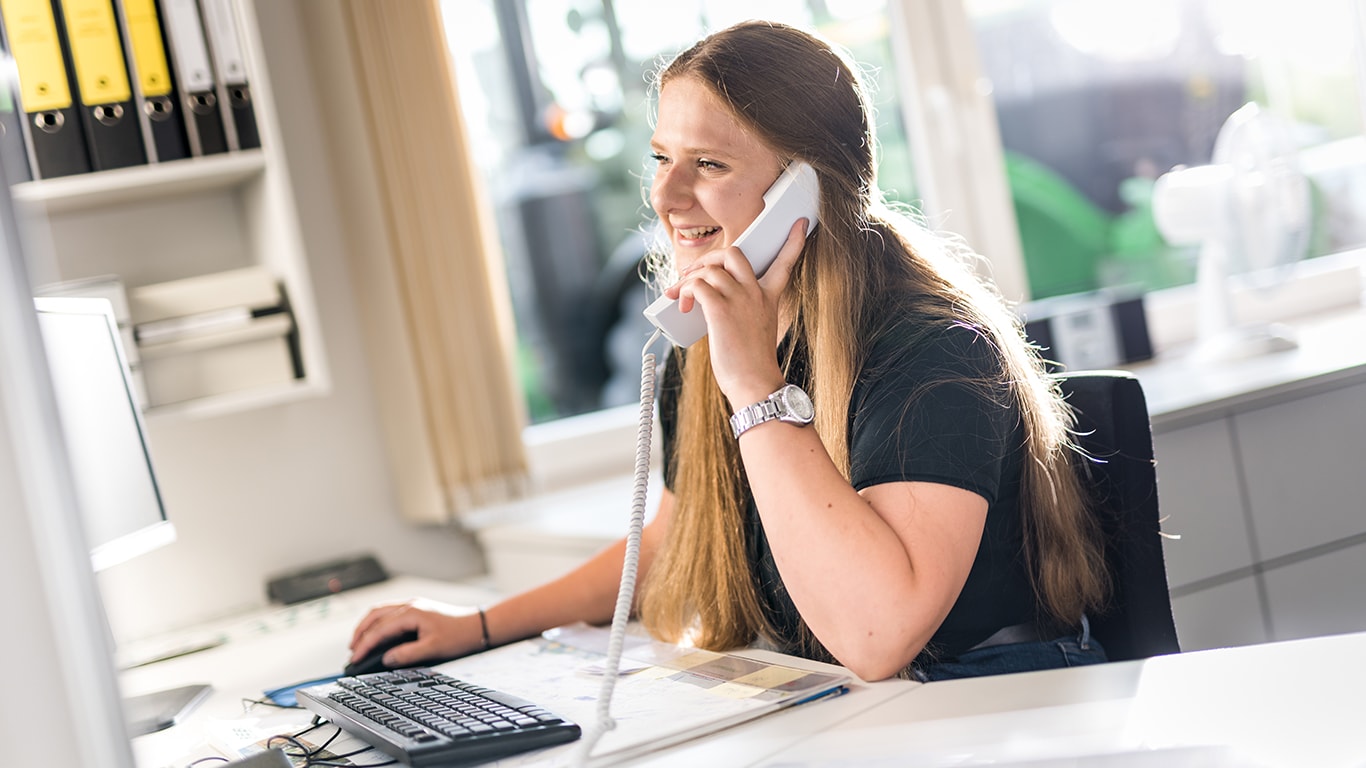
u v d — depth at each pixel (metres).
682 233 1.33
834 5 2.84
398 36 2.27
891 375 1.17
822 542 1.05
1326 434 2.10
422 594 2.03
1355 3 2.18
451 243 2.32
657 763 0.90
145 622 2.19
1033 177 2.96
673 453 1.53
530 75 2.75
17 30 1.88
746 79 1.26
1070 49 2.96
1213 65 3.00
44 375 0.69
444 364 2.31
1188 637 1.98
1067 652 1.25
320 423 2.35
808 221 1.24
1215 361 2.41
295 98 2.34
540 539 2.22
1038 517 1.25
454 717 1.02
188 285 2.04
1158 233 3.00
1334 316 2.83
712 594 1.28
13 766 0.69
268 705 1.31
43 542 0.69
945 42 2.88
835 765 0.84
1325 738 0.74
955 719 0.89
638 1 2.79
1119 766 0.76
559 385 2.82
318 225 2.36
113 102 1.95
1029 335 2.51
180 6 1.99
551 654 1.29
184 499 2.22
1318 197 2.94
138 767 0.72
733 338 1.14
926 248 1.34
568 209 2.83
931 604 1.03
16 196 0.69
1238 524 2.02
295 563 2.31
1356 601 2.12
